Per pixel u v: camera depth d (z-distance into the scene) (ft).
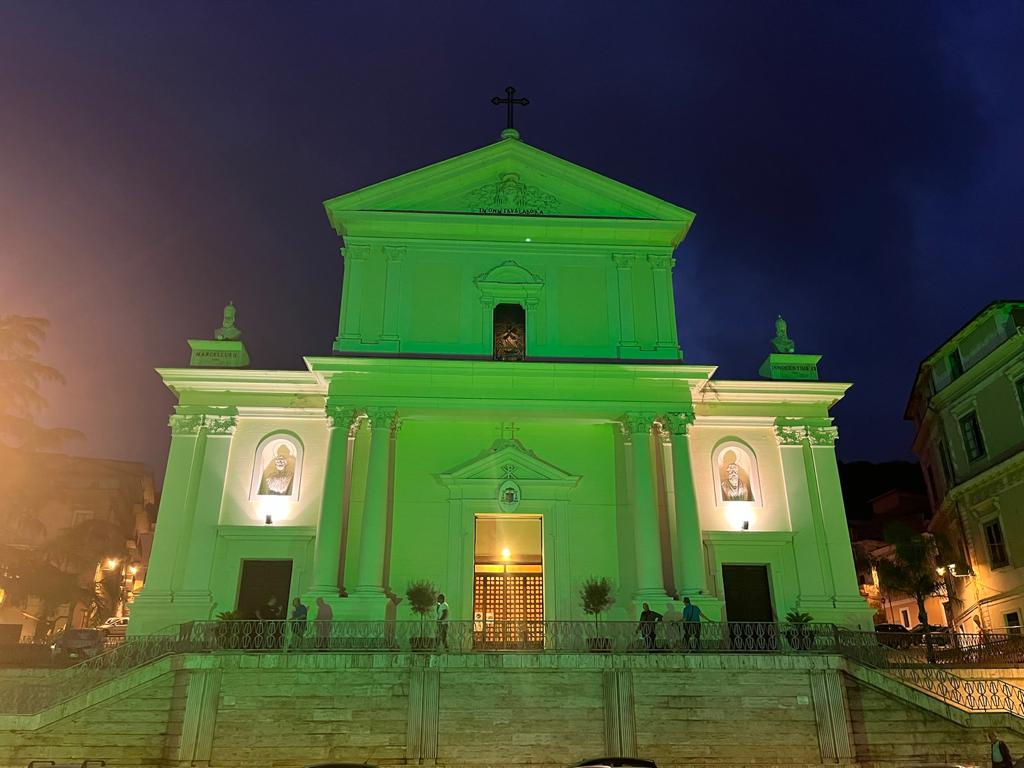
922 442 116.26
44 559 88.74
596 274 82.79
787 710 54.34
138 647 59.62
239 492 74.95
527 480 75.87
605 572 73.51
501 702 53.78
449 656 54.34
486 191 84.38
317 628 63.46
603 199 84.79
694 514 71.61
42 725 51.96
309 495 74.84
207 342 80.74
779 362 84.48
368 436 74.74
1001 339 87.30
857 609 73.56
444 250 82.12
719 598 73.51
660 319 81.15
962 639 68.33
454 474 75.25
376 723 52.90
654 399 75.77
